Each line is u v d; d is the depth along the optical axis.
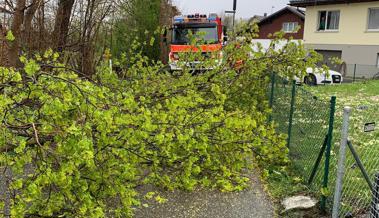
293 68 6.96
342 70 26.75
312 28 29.80
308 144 5.26
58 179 2.54
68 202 3.03
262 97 7.38
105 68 5.56
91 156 2.41
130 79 5.85
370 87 16.98
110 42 12.12
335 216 4.15
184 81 5.91
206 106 5.15
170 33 17.14
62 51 8.14
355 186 4.78
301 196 4.81
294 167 5.83
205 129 3.92
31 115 2.93
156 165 3.85
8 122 2.89
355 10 27.03
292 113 6.11
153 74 5.97
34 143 2.96
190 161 3.85
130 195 3.45
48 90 2.85
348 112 4.05
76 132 2.48
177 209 4.63
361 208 4.41
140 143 3.51
